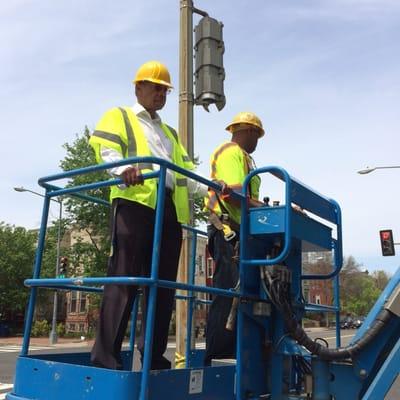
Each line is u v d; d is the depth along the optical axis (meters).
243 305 3.19
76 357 3.61
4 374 14.13
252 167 3.97
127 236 3.19
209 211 3.70
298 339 3.15
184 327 5.44
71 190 3.23
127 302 3.10
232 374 3.07
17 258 40.62
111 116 3.42
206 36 6.70
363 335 3.11
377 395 2.76
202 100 6.56
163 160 2.74
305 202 3.42
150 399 2.48
